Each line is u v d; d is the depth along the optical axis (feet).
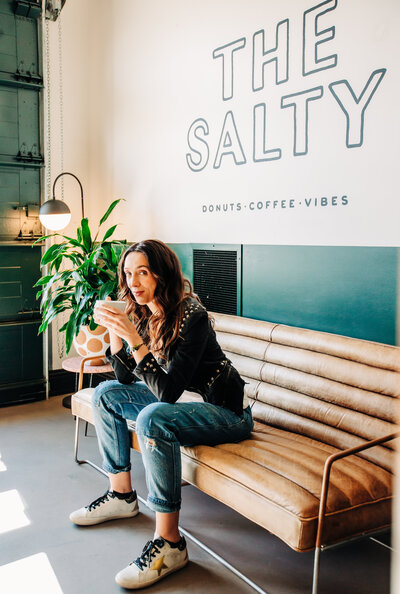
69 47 13.39
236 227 9.39
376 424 6.09
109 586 5.77
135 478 8.48
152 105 11.50
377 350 6.32
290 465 5.58
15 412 12.03
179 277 6.13
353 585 5.81
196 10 10.00
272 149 8.51
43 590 5.69
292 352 7.33
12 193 12.19
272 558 6.32
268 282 8.77
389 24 6.60
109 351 6.89
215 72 9.65
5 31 11.69
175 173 10.92
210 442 6.20
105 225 13.66
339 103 7.34
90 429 10.91
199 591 5.69
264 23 8.50
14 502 7.68
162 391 5.81
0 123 11.89
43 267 12.72
